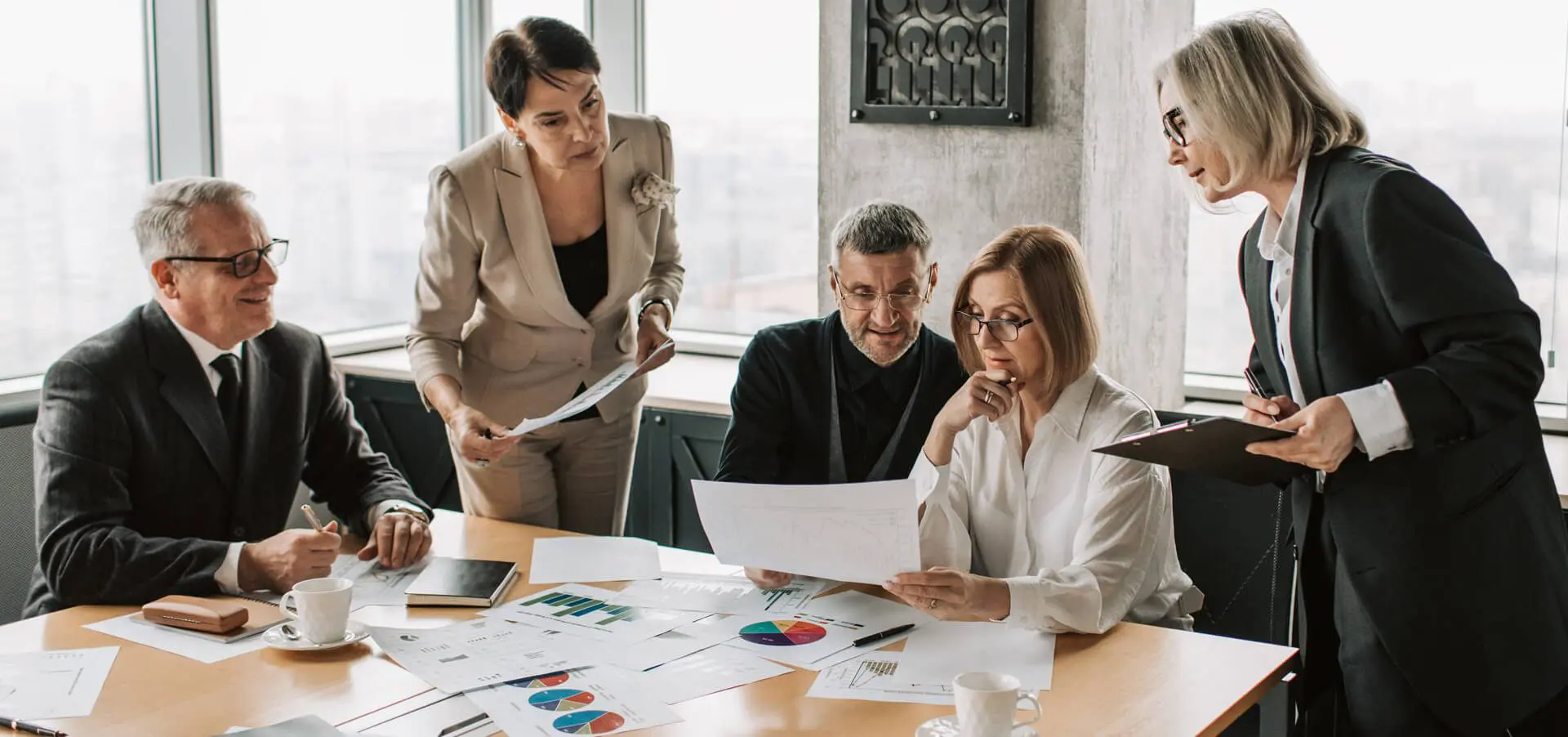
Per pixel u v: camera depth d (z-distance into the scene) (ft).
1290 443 5.74
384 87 14.73
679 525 12.42
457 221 9.00
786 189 14.12
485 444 8.18
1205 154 6.40
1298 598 6.94
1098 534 6.62
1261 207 11.51
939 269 11.46
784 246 14.24
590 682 5.71
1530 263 10.65
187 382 7.63
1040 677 5.73
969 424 7.31
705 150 14.51
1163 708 5.41
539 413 9.48
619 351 9.77
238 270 7.49
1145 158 11.19
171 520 7.63
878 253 7.32
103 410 7.31
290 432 8.18
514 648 6.14
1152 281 11.42
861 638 6.23
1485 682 5.99
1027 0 10.64
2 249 11.37
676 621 6.52
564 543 7.91
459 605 6.77
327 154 14.17
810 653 6.06
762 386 7.92
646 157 9.43
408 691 5.64
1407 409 5.65
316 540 6.83
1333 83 6.27
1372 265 5.91
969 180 11.19
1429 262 5.78
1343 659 6.44
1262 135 6.17
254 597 6.90
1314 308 6.19
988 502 7.33
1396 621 6.09
